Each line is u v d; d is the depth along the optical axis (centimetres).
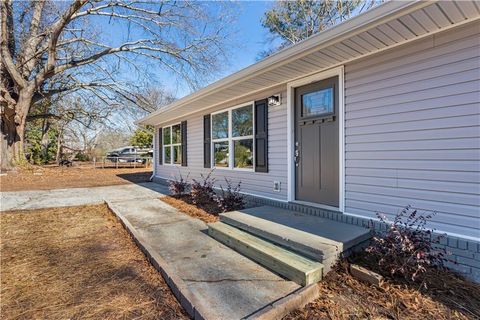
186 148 836
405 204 308
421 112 293
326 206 404
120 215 490
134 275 268
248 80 446
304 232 312
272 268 272
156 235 385
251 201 543
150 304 217
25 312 205
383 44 306
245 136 574
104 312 205
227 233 347
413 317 193
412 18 246
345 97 369
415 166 300
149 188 900
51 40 1135
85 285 247
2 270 279
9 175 1171
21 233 405
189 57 1312
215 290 232
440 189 280
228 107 625
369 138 343
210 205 575
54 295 230
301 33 1409
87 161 2548
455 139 269
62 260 305
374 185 338
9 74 1202
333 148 397
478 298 217
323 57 345
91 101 1517
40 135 2175
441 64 277
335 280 244
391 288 228
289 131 460
